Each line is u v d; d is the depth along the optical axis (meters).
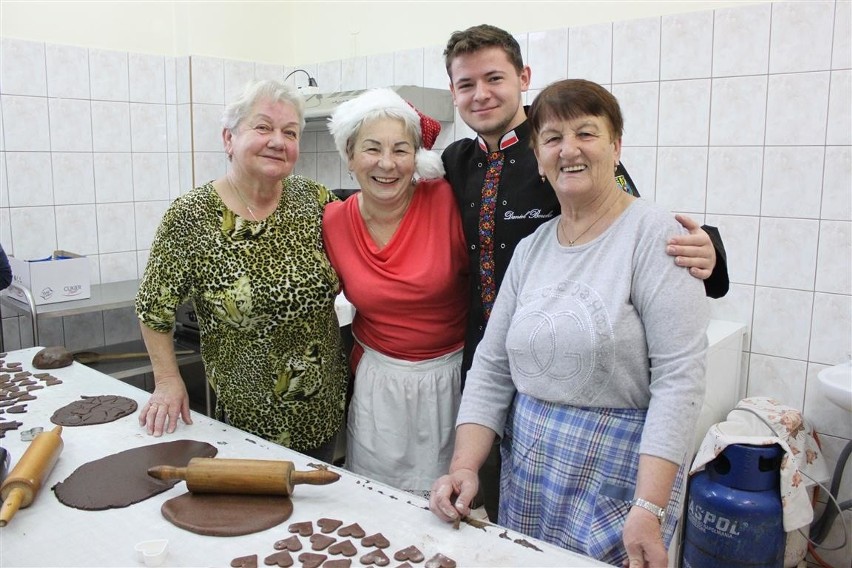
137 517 1.10
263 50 3.62
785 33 2.14
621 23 2.45
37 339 2.54
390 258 1.51
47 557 0.98
